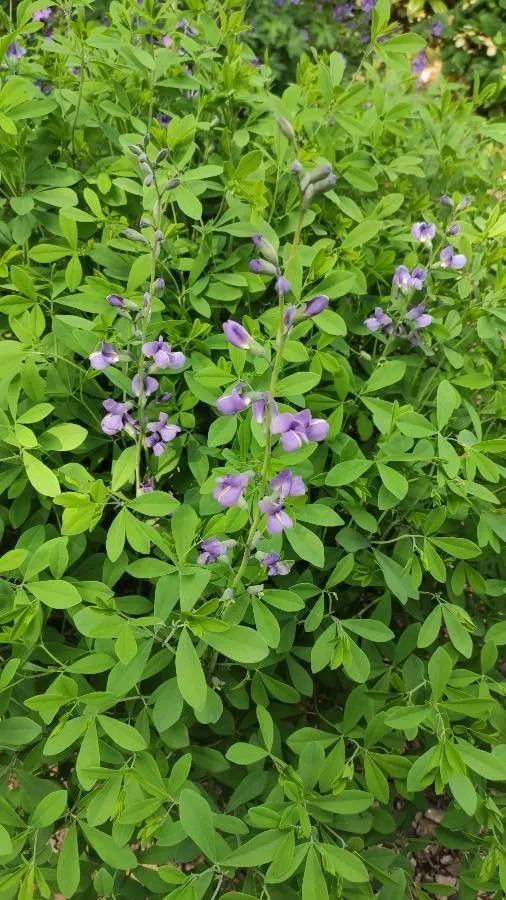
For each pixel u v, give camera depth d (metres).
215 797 0.57
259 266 0.37
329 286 0.52
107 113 0.66
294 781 0.42
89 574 0.51
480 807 0.46
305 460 0.50
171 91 0.68
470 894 0.50
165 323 0.52
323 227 0.68
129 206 0.65
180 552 0.42
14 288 0.52
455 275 0.63
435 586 0.61
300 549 0.45
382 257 0.63
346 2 1.81
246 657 0.39
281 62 1.76
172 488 0.59
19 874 0.39
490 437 0.60
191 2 0.66
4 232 0.59
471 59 1.92
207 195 0.64
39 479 0.43
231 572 0.45
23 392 0.54
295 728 0.59
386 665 0.52
